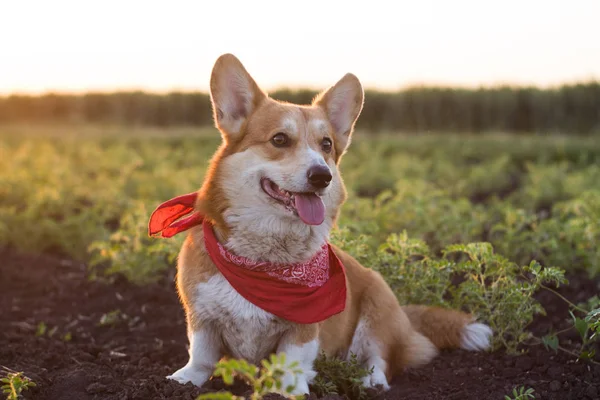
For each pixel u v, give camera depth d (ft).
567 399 4.00
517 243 6.93
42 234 7.55
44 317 5.58
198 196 4.14
